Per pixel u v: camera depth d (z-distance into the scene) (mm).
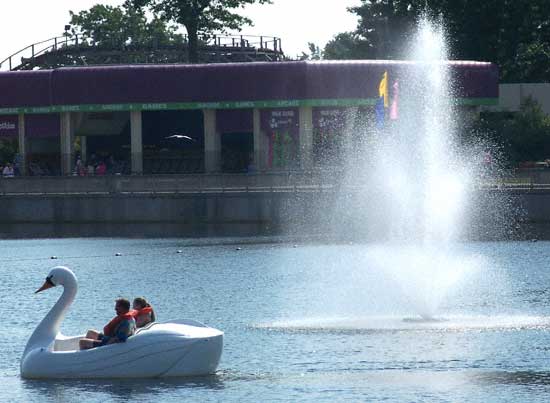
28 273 102438
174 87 162500
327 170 144375
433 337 64500
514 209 133750
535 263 101375
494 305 76500
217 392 52531
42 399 51750
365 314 73562
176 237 131625
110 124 172250
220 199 143250
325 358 59344
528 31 197500
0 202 147875
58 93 164625
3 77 166250
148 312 57125
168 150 169625
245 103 160750
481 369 56438
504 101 177625
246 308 77625
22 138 167750
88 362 54938
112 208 145875
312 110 160625
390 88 159500
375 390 52719
